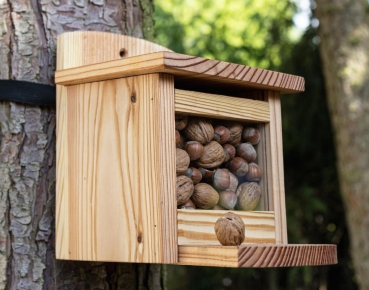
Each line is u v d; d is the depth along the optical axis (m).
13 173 1.41
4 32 1.44
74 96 1.38
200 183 1.34
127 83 1.31
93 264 1.45
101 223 1.33
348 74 2.94
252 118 1.40
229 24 4.45
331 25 3.02
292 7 3.67
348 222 2.92
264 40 3.89
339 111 2.96
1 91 1.42
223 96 1.36
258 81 1.37
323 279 3.72
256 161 1.43
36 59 1.44
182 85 1.37
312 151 3.67
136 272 1.49
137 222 1.28
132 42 1.48
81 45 1.44
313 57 3.59
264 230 1.39
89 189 1.35
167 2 4.65
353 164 2.88
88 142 1.35
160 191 1.26
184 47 4.49
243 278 4.00
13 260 1.39
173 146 1.28
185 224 1.29
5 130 1.42
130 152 1.30
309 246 1.26
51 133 1.44
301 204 3.61
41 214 1.42
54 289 1.41
